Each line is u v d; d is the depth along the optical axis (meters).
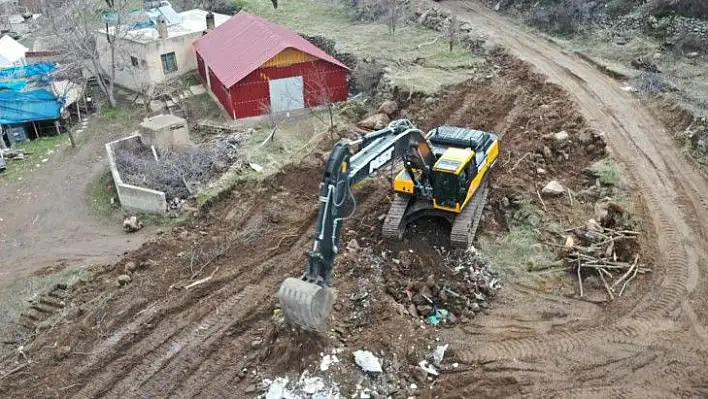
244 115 28.22
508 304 15.79
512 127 24.34
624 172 20.28
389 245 17.72
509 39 32.53
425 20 36.50
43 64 34.12
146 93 32.16
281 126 26.58
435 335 14.84
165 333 15.44
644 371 13.53
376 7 37.72
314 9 41.41
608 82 26.59
